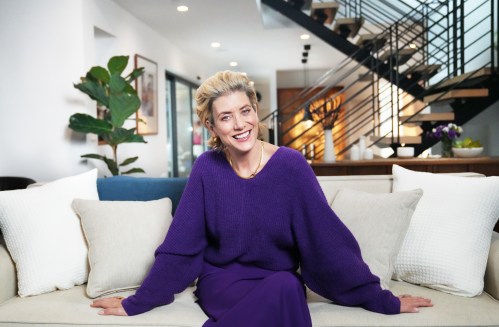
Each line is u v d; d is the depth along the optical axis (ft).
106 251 5.22
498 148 15.76
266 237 4.65
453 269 4.80
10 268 5.27
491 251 4.96
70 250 5.40
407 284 5.21
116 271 5.14
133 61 15.51
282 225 4.62
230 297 4.39
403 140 14.33
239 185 4.70
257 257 4.71
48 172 11.75
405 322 4.19
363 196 5.58
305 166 4.68
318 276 4.58
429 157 12.26
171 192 6.43
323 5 16.05
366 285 4.37
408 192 5.18
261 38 19.94
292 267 4.82
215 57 24.44
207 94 4.50
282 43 21.08
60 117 11.64
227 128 4.49
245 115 4.50
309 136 30.66
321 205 4.54
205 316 4.50
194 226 4.78
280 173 4.61
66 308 4.66
